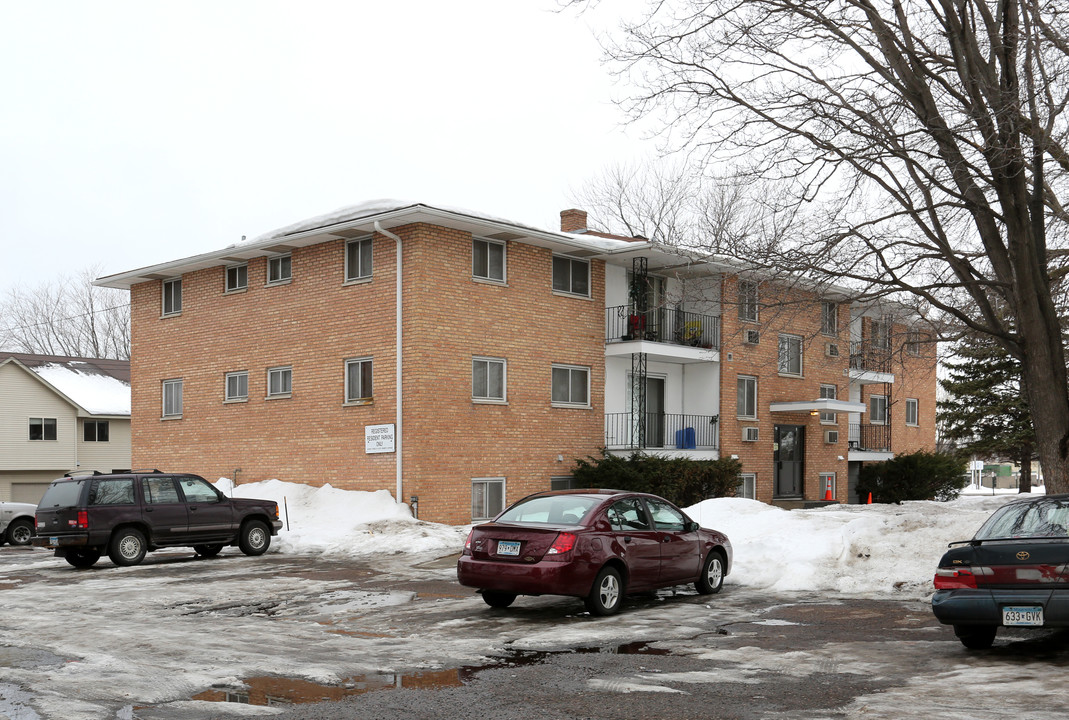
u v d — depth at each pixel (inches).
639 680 319.6
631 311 1141.7
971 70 622.5
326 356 1038.4
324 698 295.6
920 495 1434.5
